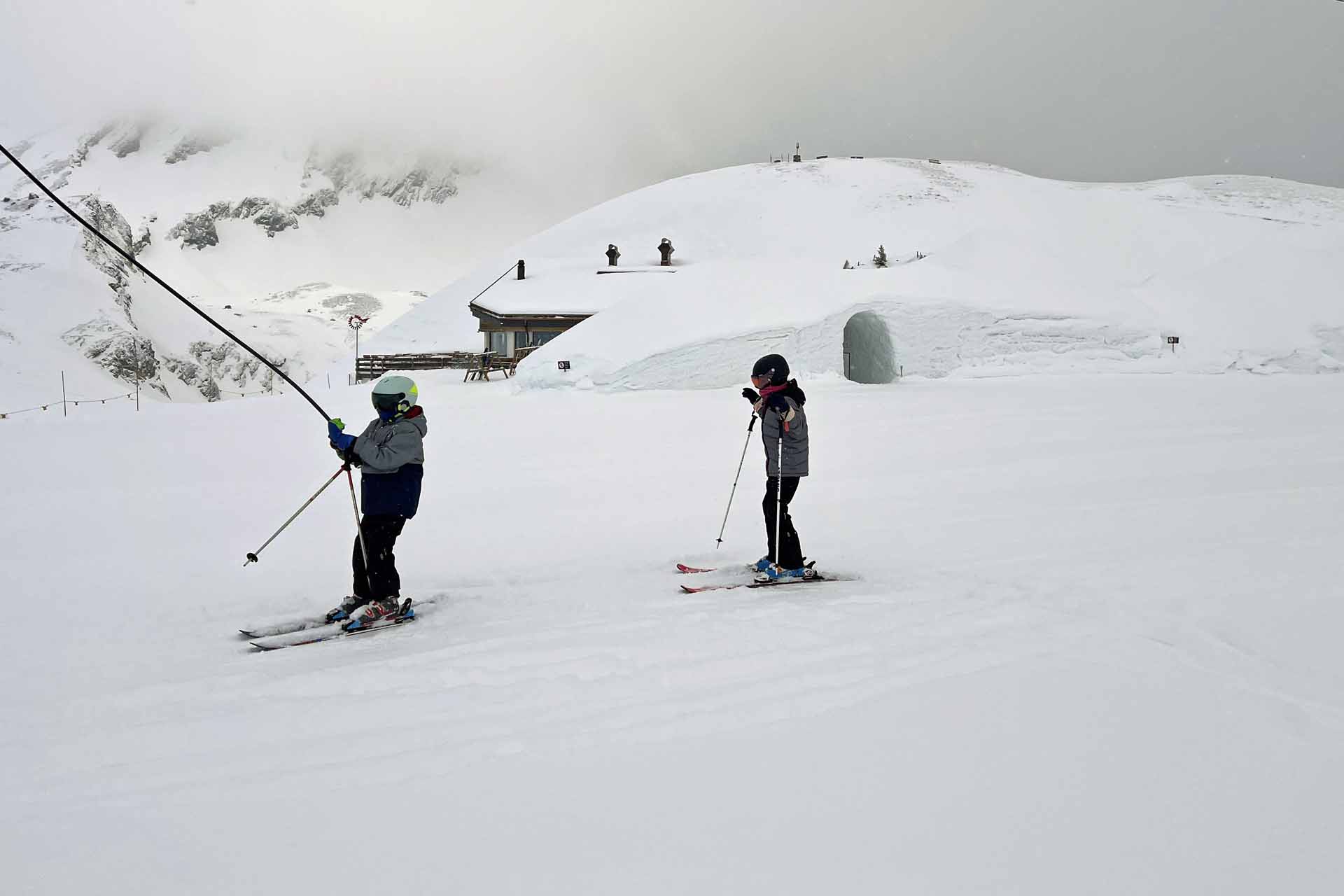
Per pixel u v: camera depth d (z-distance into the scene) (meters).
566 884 2.44
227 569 7.56
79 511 10.20
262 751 3.57
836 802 2.93
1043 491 10.20
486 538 8.60
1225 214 52.88
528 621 5.68
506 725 3.75
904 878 2.46
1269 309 32.94
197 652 5.25
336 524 9.53
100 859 2.65
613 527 9.06
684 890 2.41
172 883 2.49
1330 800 2.95
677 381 26.23
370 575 5.88
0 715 4.10
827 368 27.59
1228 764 3.23
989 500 9.80
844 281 30.80
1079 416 17.48
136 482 12.17
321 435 17.08
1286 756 3.30
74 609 6.31
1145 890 2.42
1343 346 30.92
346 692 4.33
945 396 22.00
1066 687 4.04
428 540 8.52
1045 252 37.06
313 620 5.99
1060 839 2.69
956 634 5.06
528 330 39.00
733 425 17.41
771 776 3.14
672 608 5.90
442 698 4.14
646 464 13.07
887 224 68.25
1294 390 23.47
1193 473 11.02
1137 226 44.94
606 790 3.05
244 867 2.58
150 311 147.88
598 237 70.12
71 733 3.85
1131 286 36.72
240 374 145.88
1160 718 3.67
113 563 7.81
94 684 4.62
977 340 29.80
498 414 19.92
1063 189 77.00
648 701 4.01
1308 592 5.69
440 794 3.05
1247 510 8.63
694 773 3.18
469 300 59.19
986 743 3.41
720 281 30.52
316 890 2.44
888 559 7.35
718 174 82.06
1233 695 3.94
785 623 5.35
